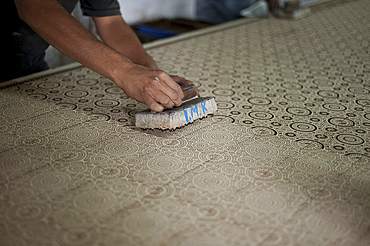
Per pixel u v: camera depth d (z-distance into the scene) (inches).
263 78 63.7
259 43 87.9
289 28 104.3
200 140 40.9
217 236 26.5
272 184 33.0
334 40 91.4
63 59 89.0
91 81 60.3
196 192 31.6
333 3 146.3
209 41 88.7
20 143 39.1
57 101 51.2
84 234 26.5
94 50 41.8
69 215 28.4
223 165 35.9
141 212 28.9
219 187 32.4
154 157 37.0
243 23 109.7
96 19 59.1
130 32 59.6
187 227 27.3
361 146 40.4
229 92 56.7
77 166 35.1
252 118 47.3
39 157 36.5
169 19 128.2
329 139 41.9
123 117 46.7
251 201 30.6
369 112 49.9
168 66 69.0
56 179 33.0
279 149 39.3
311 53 80.0
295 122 46.4
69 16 43.4
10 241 25.6
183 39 89.7
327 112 49.8
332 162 37.0
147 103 40.0
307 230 27.3
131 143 39.8
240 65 70.9
